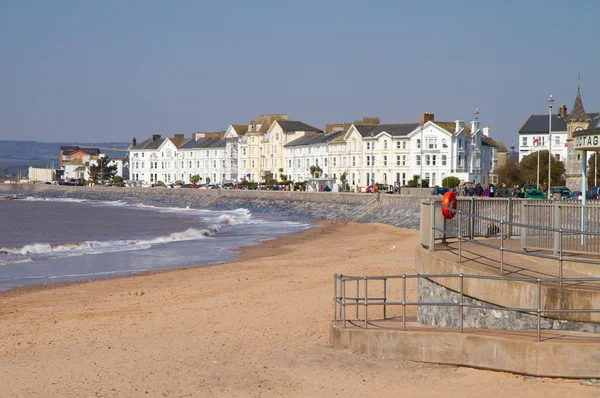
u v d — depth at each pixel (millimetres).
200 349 17109
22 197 178875
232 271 34438
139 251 46781
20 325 20984
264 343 17703
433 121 114000
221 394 13375
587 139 19750
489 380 13297
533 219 17172
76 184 198125
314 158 134875
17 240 59812
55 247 49688
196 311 22734
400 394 12953
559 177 97062
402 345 15148
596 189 56344
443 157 110500
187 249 48000
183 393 13469
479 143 116062
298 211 94812
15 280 33125
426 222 18484
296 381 14086
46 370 15297
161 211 111375
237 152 160375
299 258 39844
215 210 113375
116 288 29797
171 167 179625
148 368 15328
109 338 18625
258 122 157875
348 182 124000
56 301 26438
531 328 14594
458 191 71438
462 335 14203
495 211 20984
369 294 24969
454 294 16047
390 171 116438
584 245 16500
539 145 124562
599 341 13172
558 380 13062
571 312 13570
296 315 21547
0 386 14070
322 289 26734
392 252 41500
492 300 15102
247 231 65625
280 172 144750
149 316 22047
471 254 17438
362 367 14820
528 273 15656
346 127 131000
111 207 127375
